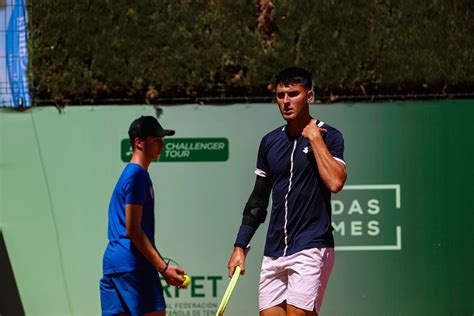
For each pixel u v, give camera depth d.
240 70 25.67
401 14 25.52
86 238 25.86
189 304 25.78
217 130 25.80
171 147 25.73
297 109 16.78
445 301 25.67
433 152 25.64
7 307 25.86
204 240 25.77
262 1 25.73
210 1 25.59
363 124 25.62
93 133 25.80
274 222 17.09
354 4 25.47
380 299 25.62
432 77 25.55
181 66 25.59
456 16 25.58
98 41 25.53
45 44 25.59
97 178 25.80
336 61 25.55
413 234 25.66
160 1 25.47
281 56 25.55
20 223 25.80
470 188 25.61
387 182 25.64
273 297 17.23
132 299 18.17
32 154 25.78
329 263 16.94
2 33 25.98
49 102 25.81
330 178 16.14
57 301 25.86
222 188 25.78
